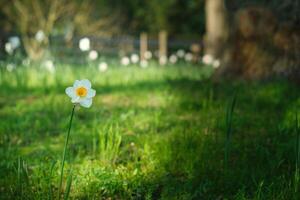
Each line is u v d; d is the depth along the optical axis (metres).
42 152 3.88
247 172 3.19
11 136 4.55
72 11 19.31
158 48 20.55
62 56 14.88
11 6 18.23
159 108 5.67
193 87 6.92
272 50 7.17
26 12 17.66
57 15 18.22
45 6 18.25
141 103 6.22
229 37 7.87
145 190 3.00
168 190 2.97
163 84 7.68
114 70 11.33
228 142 3.34
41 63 10.59
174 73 11.64
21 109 5.90
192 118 4.99
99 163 3.44
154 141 3.98
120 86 8.09
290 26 6.95
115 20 23.36
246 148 3.81
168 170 3.36
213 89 6.43
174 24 28.88
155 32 28.69
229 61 7.75
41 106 6.04
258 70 7.30
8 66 9.75
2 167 3.45
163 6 28.34
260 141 3.97
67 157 3.70
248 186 3.04
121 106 5.99
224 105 5.44
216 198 2.93
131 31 27.14
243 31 7.45
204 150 3.62
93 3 20.25
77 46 15.79
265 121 4.75
